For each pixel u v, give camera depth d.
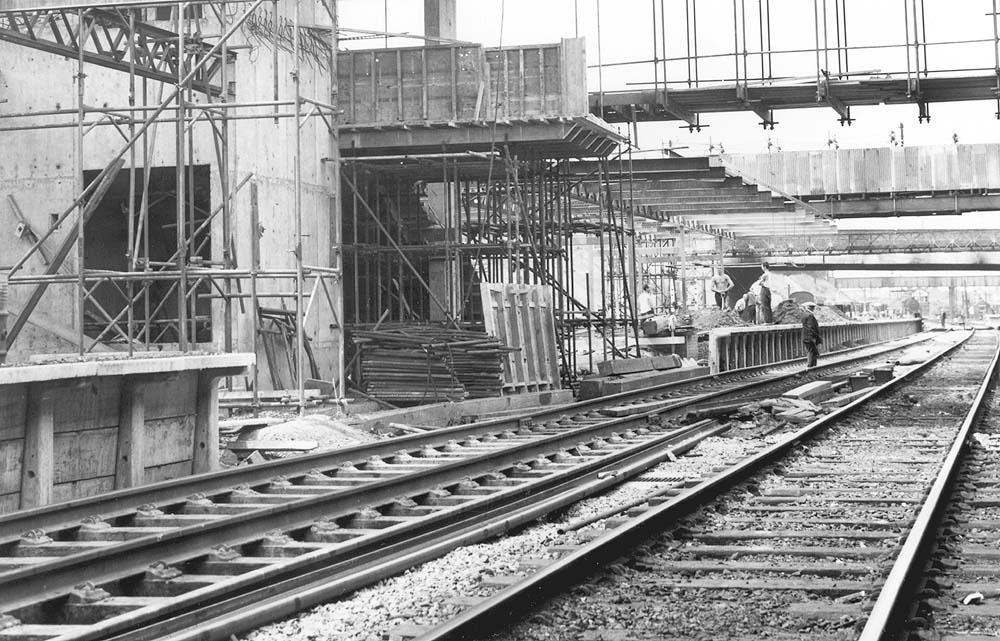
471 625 6.18
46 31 24.30
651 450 15.85
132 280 19.55
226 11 24.06
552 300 29.33
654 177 36.31
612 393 28.20
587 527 10.57
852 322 68.75
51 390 11.38
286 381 24.55
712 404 23.55
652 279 63.56
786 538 9.43
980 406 22.22
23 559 8.32
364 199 28.08
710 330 39.81
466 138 27.14
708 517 10.31
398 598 7.62
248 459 15.67
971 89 31.23
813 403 23.16
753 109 33.22
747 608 7.16
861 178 56.94
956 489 11.82
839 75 30.67
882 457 15.09
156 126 20.86
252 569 8.34
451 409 22.42
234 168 23.72
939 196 57.69
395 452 15.02
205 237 23.70
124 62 20.94
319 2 26.95
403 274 30.66
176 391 13.98
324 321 26.25
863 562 8.51
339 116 26.30
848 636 6.39
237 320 23.56
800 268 84.56
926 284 146.38
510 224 27.08
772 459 14.24
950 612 6.89
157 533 9.06
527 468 14.05
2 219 24.66
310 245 26.12
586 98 26.55
